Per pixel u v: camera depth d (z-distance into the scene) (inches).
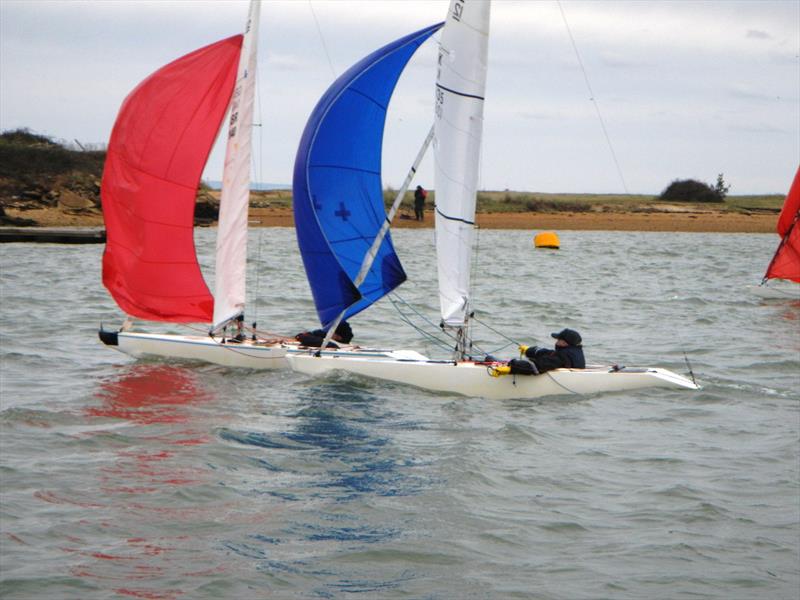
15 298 1236.5
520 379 713.0
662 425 648.4
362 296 762.8
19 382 733.9
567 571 418.3
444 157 710.5
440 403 692.7
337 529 458.0
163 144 792.9
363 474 534.9
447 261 718.5
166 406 665.6
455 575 412.8
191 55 793.6
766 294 1440.7
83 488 497.7
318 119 741.9
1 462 532.4
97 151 3154.5
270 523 462.0
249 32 775.1
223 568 412.8
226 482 514.6
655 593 399.2
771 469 556.7
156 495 491.8
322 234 753.6
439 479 527.5
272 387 724.0
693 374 818.2
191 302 812.0
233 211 783.7
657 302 1363.2
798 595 398.9
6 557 414.0
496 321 1137.4
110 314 1114.1
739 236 3297.2
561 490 516.7
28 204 2812.5
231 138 780.6
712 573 418.0
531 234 3213.6
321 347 775.7
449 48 700.7
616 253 2401.6
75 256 1897.1
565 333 746.2
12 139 3147.1
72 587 390.6
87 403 668.7
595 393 726.5
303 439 597.6
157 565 413.1
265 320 1108.5
